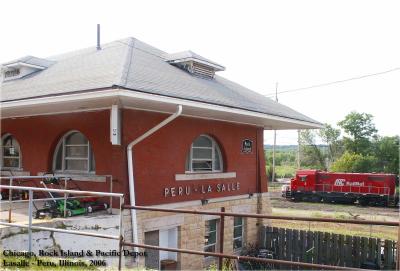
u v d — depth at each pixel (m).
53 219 10.08
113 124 11.03
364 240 17.47
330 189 37.44
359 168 56.88
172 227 13.23
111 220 10.91
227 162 15.80
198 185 14.38
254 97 17.17
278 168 80.69
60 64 15.49
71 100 10.55
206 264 14.61
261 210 17.62
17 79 15.45
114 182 11.74
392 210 32.94
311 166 73.38
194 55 15.44
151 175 12.55
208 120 14.86
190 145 14.05
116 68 11.66
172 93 11.08
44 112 13.66
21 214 11.07
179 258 13.41
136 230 11.54
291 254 18.00
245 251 16.88
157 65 14.05
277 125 17.94
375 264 17.05
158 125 11.47
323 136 72.56
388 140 63.28
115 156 11.82
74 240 10.01
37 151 14.01
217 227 15.42
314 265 5.63
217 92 14.02
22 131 14.59
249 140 17.16
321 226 25.12
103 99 10.39
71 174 13.12
